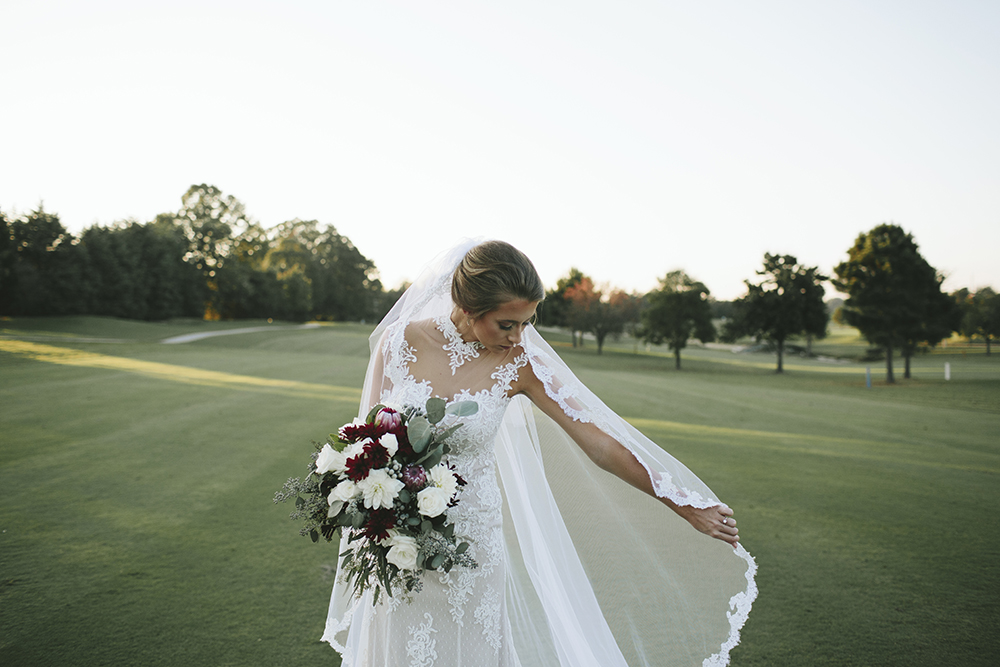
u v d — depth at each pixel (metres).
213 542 4.16
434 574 1.86
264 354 24.53
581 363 39.97
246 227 71.31
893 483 6.50
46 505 4.84
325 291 85.56
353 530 1.83
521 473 2.40
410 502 1.72
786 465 7.32
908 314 26.83
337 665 2.69
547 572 2.38
